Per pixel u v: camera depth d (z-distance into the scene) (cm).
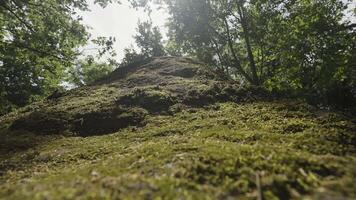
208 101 1387
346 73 2005
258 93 1466
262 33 2703
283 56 2297
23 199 498
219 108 1309
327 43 2038
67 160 900
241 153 682
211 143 789
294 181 555
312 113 1095
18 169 885
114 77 1859
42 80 3169
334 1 2350
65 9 2045
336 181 548
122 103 1419
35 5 1997
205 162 640
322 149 738
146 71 1817
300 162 625
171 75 1722
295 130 935
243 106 1298
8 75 3306
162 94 1423
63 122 1303
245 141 841
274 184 546
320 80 2055
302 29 2138
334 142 788
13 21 2091
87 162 840
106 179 582
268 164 620
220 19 3047
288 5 2322
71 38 2177
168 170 623
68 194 502
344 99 2378
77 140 1145
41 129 1282
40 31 2069
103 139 1109
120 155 832
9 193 547
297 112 1114
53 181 609
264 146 740
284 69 2269
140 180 561
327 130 889
